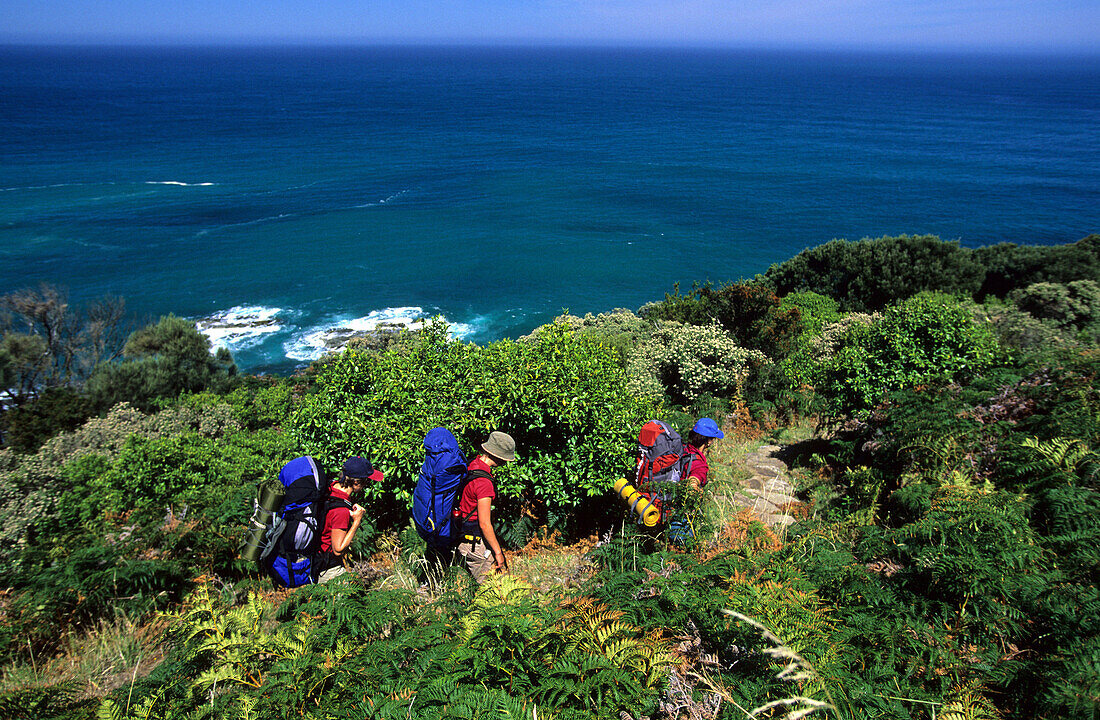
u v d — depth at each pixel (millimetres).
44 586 4980
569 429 5797
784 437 9445
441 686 2723
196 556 5379
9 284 48469
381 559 5488
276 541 4219
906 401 6609
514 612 3146
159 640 4402
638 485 5145
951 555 3686
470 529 4512
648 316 21812
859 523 5059
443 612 3656
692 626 3516
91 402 18094
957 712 2670
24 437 15305
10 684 4129
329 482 4453
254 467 8961
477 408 5742
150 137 128625
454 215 76875
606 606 3404
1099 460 4781
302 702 2867
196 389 24031
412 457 5480
